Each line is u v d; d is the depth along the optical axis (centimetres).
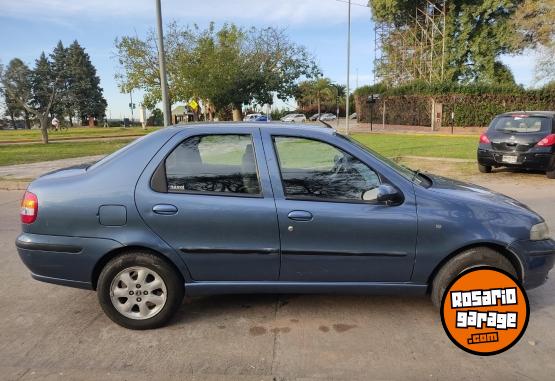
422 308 403
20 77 2645
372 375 301
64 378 300
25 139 2991
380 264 360
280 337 353
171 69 2564
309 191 361
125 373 305
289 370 307
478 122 3531
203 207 353
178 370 308
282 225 353
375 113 4431
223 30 3306
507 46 4100
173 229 354
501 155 1090
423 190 363
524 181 1061
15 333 364
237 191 360
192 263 359
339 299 422
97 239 356
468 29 4231
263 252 357
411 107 3897
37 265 365
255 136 369
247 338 352
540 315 388
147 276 362
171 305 364
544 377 299
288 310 400
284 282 366
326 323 376
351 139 392
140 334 360
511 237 356
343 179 364
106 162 372
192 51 2612
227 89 2848
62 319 389
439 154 1575
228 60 2772
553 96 3381
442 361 318
